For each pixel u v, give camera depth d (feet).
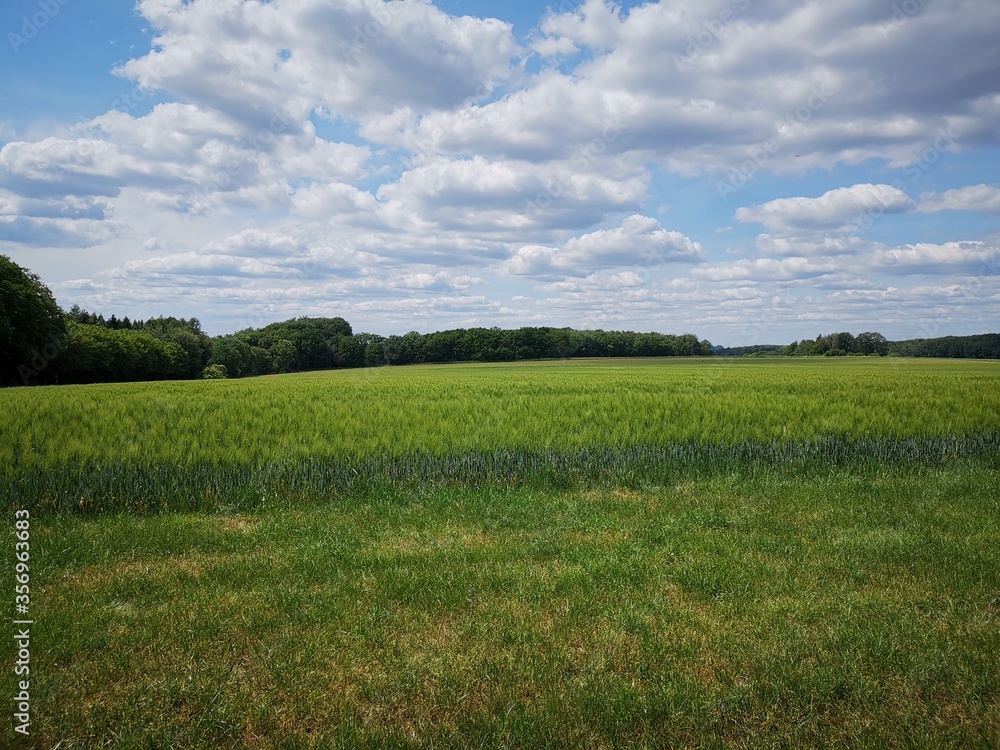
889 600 18.26
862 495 32.35
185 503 31.58
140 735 11.94
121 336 231.09
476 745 11.84
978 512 28.66
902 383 86.74
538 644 15.67
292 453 34.58
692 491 34.19
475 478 37.01
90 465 31.24
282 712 12.85
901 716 12.71
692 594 19.02
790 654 15.06
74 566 21.45
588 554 22.49
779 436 43.65
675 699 13.10
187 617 17.10
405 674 14.16
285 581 19.97
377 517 28.94
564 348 362.53
